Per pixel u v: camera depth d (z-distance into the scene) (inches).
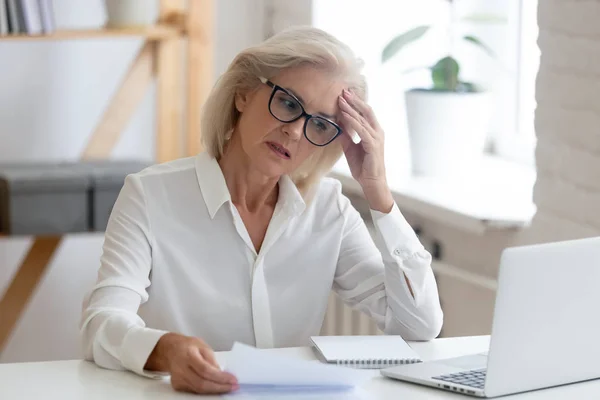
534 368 72.9
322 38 89.4
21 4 142.6
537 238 120.9
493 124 161.0
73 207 146.2
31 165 153.1
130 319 80.7
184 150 171.3
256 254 93.7
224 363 78.8
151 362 75.2
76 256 169.6
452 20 154.5
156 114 170.2
